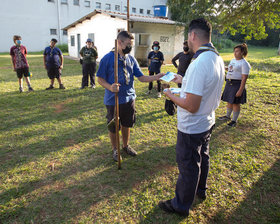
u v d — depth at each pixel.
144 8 33.56
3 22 23.17
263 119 4.66
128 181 2.71
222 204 2.35
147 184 2.66
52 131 4.09
